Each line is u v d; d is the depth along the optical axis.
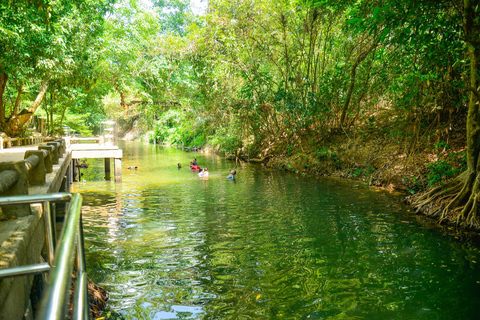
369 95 17.91
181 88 28.17
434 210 9.60
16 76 14.52
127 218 9.76
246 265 6.47
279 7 17.84
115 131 20.27
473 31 8.15
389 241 7.74
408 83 12.61
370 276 6.02
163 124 44.66
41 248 4.06
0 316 2.20
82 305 1.41
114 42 23.66
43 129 27.05
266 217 9.79
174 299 5.20
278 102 20.27
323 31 18.19
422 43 9.79
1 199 2.04
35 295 3.85
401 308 4.98
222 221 9.42
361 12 9.20
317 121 20.25
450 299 5.23
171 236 8.13
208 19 19.02
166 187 14.82
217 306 5.01
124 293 5.38
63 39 15.27
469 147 9.20
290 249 7.29
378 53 14.93
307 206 11.02
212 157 27.86
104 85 29.61
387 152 15.59
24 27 12.69
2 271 2.02
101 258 6.76
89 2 18.33
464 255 6.90
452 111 13.55
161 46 22.92
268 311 4.89
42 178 5.38
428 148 13.74
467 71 10.89
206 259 6.75
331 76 18.55
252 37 18.75
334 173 17.14
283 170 19.78
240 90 20.98
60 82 20.05
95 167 22.52
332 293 5.42
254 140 24.59
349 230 8.53
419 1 7.66
